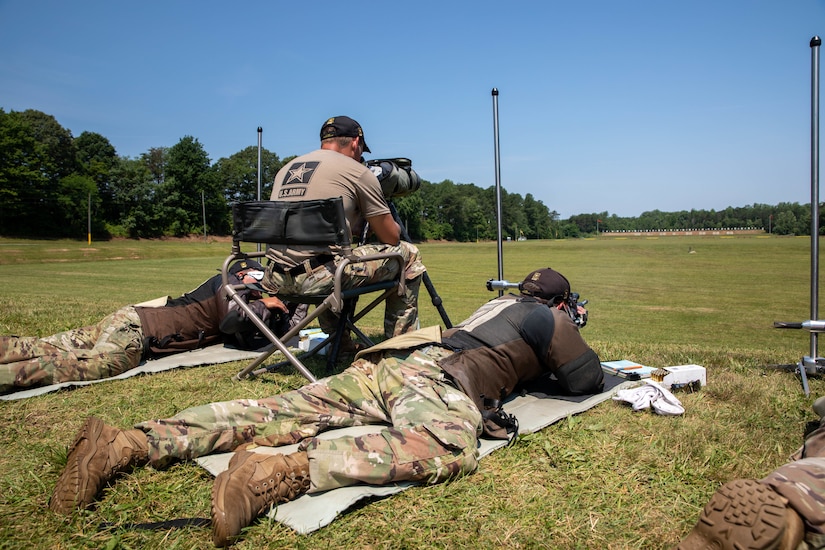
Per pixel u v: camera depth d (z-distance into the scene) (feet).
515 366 9.71
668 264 113.60
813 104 13.41
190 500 6.97
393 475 7.03
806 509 4.86
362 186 11.94
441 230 380.78
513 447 8.59
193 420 7.96
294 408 8.63
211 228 322.55
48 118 279.69
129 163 307.78
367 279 12.00
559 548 6.02
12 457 8.36
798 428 9.50
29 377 11.75
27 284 55.16
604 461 8.14
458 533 6.28
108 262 117.08
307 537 6.14
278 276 11.91
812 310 13.21
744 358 15.28
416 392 8.23
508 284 16.30
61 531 6.29
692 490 7.29
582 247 210.79
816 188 13.37
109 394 11.60
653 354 15.62
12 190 226.58
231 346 15.96
